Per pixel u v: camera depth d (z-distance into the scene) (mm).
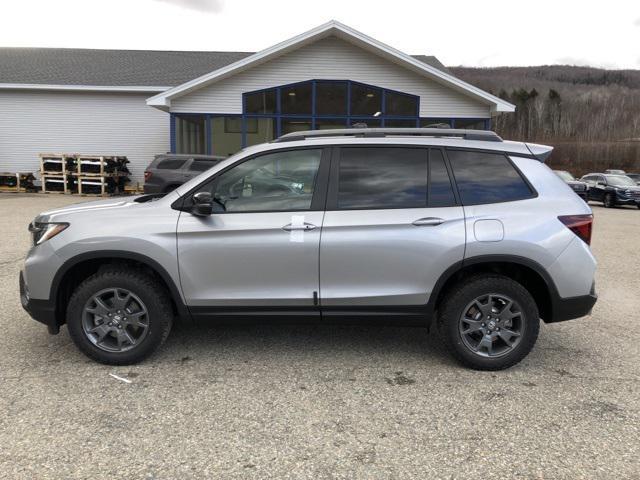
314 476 2611
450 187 3857
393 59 17125
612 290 6512
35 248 3863
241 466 2688
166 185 14086
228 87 17578
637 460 2762
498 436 2992
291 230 3750
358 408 3305
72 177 20141
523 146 4020
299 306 3832
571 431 3049
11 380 3633
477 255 3725
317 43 17438
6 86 20859
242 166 3910
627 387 3645
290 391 3531
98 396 3418
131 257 3754
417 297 3789
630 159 62562
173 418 3154
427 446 2887
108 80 21859
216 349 4281
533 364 4039
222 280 3803
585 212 3859
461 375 3811
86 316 3836
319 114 17797
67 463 2686
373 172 3893
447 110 17688
